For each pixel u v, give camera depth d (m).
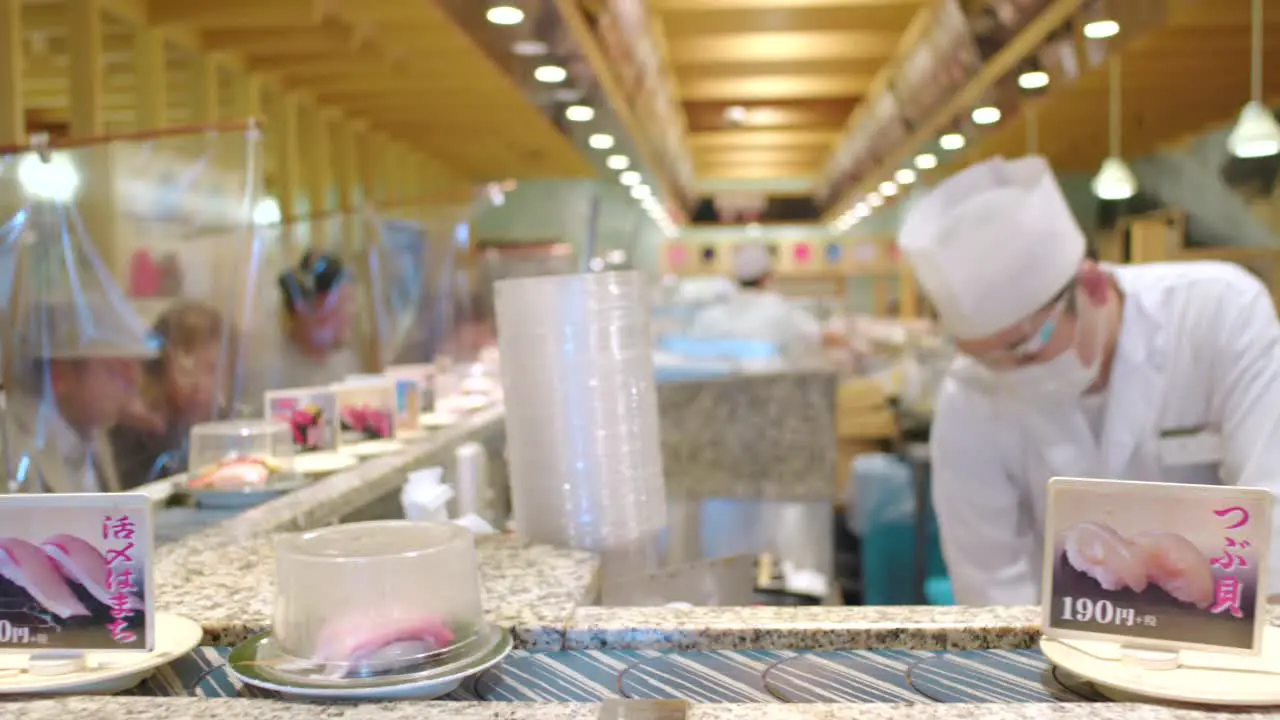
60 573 0.81
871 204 6.41
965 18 2.70
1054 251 1.64
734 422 2.66
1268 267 6.22
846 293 9.36
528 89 2.58
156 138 1.86
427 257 4.13
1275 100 5.23
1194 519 0.79
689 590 1.39
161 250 1.84
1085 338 1.74
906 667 0.85
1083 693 0.78
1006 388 1.87
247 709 0.72
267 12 2.92
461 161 5.93
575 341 1.27
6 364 1.61
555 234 6.62
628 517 1.30
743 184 9.85
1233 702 0.70
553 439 1.29
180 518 1.47
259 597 1.03
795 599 2.06
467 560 0.86
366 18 2.98
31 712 0.72
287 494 1.59
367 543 0.84
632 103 3.19
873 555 3.95
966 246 1.67
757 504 2.68
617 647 0.91
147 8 2.96
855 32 4.22
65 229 1.68
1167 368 1.81
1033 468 1.96
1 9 2.48
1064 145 6.75
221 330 1.92
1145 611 0.80
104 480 1.61
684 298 6.71
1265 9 3.57
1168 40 4.00
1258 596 0.77
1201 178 7.09
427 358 3.96
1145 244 6.80
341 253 3.85
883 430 5.10
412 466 1.88
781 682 0.81
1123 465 1.84
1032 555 2.06
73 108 2.75
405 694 0.75
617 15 2.51
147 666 0.80
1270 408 1.72
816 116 6.00
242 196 1.98
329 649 0.78
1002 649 0.89
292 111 3.93
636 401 1.31
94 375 1.65
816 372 2.71
